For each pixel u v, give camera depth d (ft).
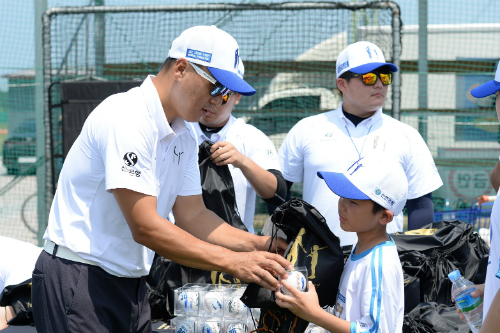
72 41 20.11
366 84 9.96
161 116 6.23
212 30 6.18
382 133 10.14
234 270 6.15
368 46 10.25
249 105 20.07
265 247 7.12
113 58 20.27
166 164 6.59
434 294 9.01
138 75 20.31
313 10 19.48
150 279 9.94
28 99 20.92
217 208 9.00
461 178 19.71
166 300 9.68
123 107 6.13
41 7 20.16
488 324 4.60
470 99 19.92
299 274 6.22
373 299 6.05
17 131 20.99
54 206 6.56
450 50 20.33
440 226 9.85
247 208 10.18
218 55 6.07
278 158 11.12
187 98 6.20
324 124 10.52
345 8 18.30
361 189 6.39
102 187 6.25
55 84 19.93
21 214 20.99
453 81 20.04
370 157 6.79
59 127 19.99
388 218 6.45
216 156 9.07
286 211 6.72
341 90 10.50
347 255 7.83
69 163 6.38
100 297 6.33
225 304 7.75
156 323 9.71
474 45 20.20
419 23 20.12
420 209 10.23
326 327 6.09
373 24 19.02
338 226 9.94
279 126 20.02
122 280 6.54
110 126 6.01
